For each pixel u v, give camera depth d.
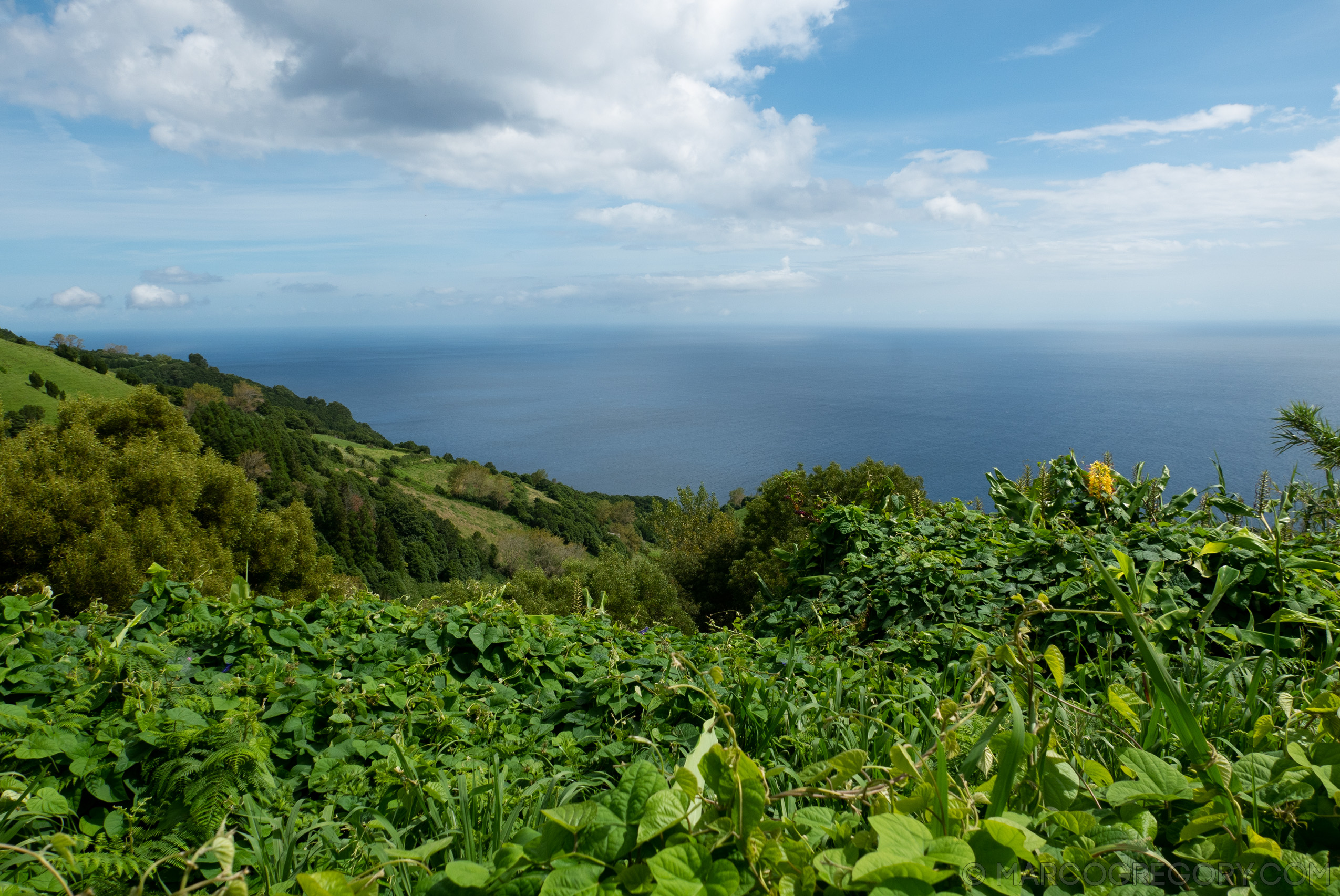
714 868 0.93
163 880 1.97
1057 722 1.76
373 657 3.92
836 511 5.36
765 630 4.91
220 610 4.04
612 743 2.89
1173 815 1.31
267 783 2.42
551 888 0.94
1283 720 1.78
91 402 21.39
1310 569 3.31
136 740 2.48
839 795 1.17
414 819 2.27
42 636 3.54
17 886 1.73
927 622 4.10
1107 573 1.44
